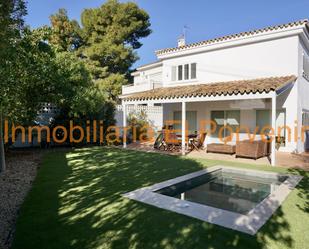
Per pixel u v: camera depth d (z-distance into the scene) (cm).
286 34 1521
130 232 490
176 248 433
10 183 848
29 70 1116
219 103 1828
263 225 517
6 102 975
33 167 1111
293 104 1521
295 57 1512
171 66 2119
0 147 1032
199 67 1931
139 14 3556
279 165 1159
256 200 753
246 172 1043
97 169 1056
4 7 503
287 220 542
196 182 934
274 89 1138
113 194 718
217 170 1078
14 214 591
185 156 1420
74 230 500
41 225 522
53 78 1353
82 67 1641
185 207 614
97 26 3450
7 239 474
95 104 1623
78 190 759
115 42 3438
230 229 498
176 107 2075
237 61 1736
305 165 1158
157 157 1369
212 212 583
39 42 1102
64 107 1666
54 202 656
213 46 1827
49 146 1742
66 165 1138
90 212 589
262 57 1630
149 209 604
